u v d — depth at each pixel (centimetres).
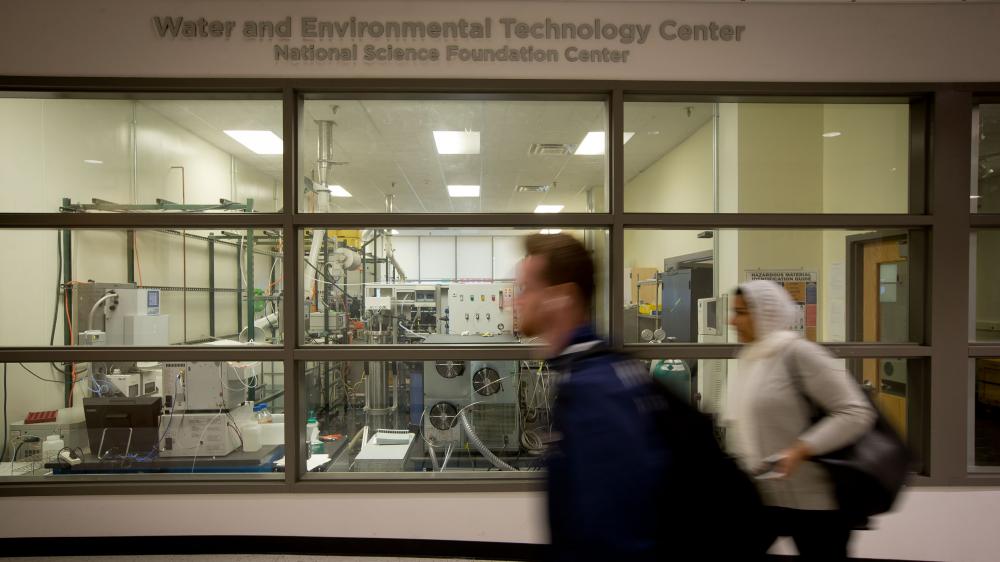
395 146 438
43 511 228
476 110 353
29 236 292
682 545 76
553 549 77
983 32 229
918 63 230
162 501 229
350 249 377
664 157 457
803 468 137
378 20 232
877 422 136
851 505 132
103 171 338
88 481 231
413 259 905
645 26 233
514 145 437
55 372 305
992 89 229
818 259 323
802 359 138
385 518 230
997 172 260
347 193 647
